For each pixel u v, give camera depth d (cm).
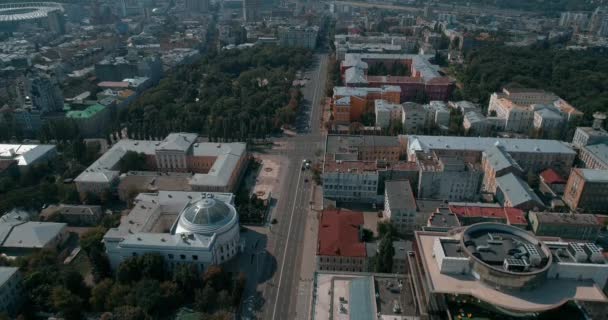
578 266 17525
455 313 16700
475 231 19475
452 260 17550
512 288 16788
